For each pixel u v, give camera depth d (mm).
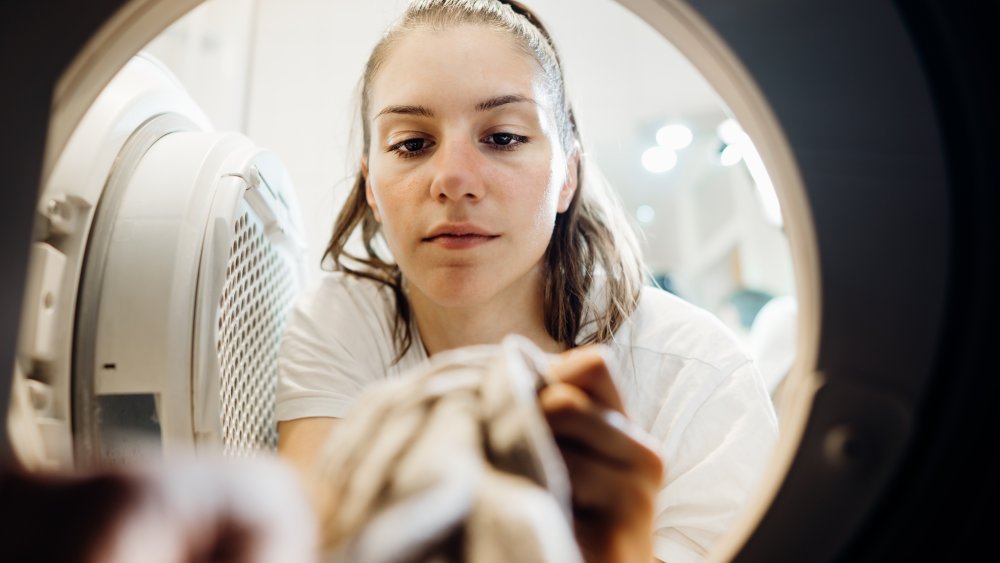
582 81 1916
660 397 843
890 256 353
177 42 1519
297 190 1619
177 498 224
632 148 2371
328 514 303
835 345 359
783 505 363
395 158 770
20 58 354
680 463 789
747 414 792
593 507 370
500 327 896
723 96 427
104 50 394
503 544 283
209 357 677
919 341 349
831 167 359
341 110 1648
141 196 688
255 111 1630
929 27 354
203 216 688
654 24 431
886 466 350
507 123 755
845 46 357
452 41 745
